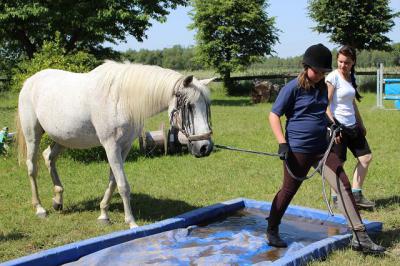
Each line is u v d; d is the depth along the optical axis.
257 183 8.02
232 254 4.70
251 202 6.27
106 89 5.41
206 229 5.54
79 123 5.66
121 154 5.65
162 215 6.34
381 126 14.61
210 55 36.69
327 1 36.47
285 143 4.35
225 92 36.88
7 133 10.73
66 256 4.43
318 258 4.43
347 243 4.80
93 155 10.26
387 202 6.62
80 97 5.62
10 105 25.34
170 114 5.20
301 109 4.41
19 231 5.66
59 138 6.03
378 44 37.12
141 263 4.44
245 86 37.09
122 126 5.42
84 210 6.61
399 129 13.90
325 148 4.58
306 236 5.25
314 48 4.22
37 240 5.33
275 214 4.74
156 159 10.40
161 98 5.25
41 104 6.09
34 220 6.12
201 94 5.00
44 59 10.74
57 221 6.04
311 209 5.79
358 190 6.21
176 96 5.09
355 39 37.19
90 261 4.39
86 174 8.88
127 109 5.36
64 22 23.70
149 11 24.50
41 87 6.21
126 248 4.75
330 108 5.78
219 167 9.37
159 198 7.20
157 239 5.04
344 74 5.70
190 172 8.95
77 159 10.12
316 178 8.09
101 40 25.31
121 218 6.19
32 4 22.38
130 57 29.09
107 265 4.37
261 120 17.73
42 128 6.45
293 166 4.51
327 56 4.20
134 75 5.35
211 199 7.12
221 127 15.81
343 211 4.58
